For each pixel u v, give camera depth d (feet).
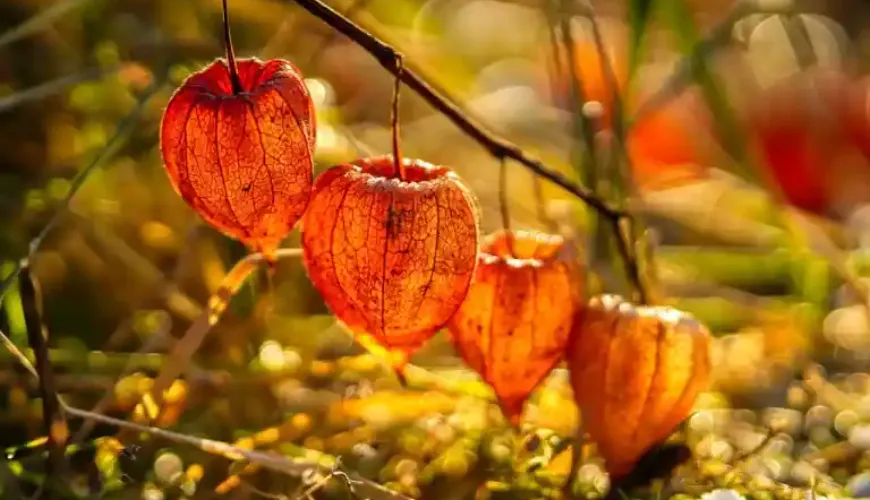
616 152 3.21
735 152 3.68
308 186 2.61
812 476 2.89
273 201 2.60
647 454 2.89
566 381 3.14
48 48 3.34
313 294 3.32
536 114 4.90
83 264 3.22
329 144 3.32
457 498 2.89
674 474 2.89
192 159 2.59
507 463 2.93
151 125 3.31
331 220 2.61
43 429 2.90
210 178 2.59
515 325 2.76
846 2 5.58
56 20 3.34
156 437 2.88
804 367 3.29
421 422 3.01
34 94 3.13
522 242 2.81
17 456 2.87
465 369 3.21
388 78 4.46
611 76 3.23
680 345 2.76
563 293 2.77
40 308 2.79
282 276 3.25
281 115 2.58
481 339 2.77
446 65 4.18
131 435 2.85
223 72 2.63
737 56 4.50
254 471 2.89
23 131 3.31
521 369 2.78
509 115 4.82
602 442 2.81
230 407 3.02
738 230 3.90
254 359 3.09
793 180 4.33
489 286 2.76
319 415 3.03
